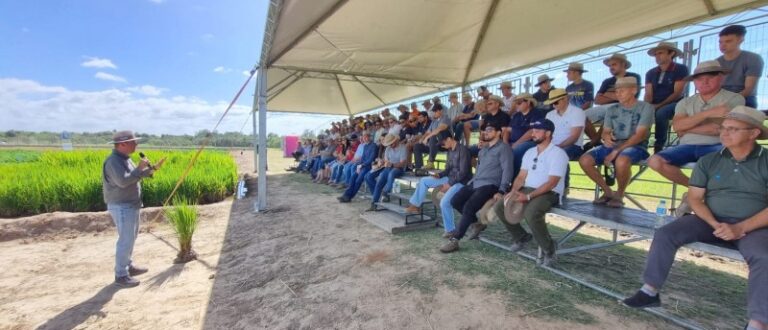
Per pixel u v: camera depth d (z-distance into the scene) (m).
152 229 6.22
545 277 3.58
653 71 4.70
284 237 5.46
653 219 3.24
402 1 5.39
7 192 6.48
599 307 2.94
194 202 7.93
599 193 4.43
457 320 2.81
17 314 3.35
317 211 7.20
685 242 2.60
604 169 4.38
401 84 11.31
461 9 5.98
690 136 3.50
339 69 8.88
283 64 7.71
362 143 9.48
